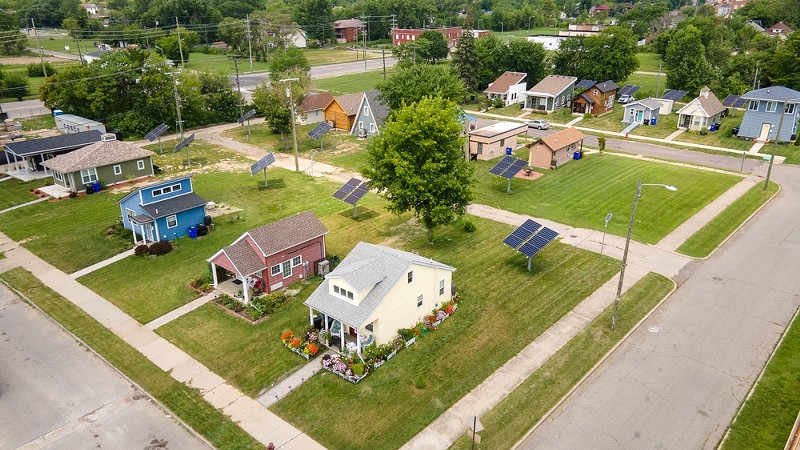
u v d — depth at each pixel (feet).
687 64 311.27
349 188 164.55
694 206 165.89
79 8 629.92
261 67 433.48
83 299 121.39
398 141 132.05
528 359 97.71
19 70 392.06
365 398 88.94
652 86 350.02
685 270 128.67
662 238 145.28
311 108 273.13
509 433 81.25
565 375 93.45
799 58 292.20
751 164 207.00
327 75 402.31
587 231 149.69
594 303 115.14
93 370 98.58
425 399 88.33
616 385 91.30
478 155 215.72
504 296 117.91
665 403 87.04
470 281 124.26
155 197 147.64
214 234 151.02
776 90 230.07
